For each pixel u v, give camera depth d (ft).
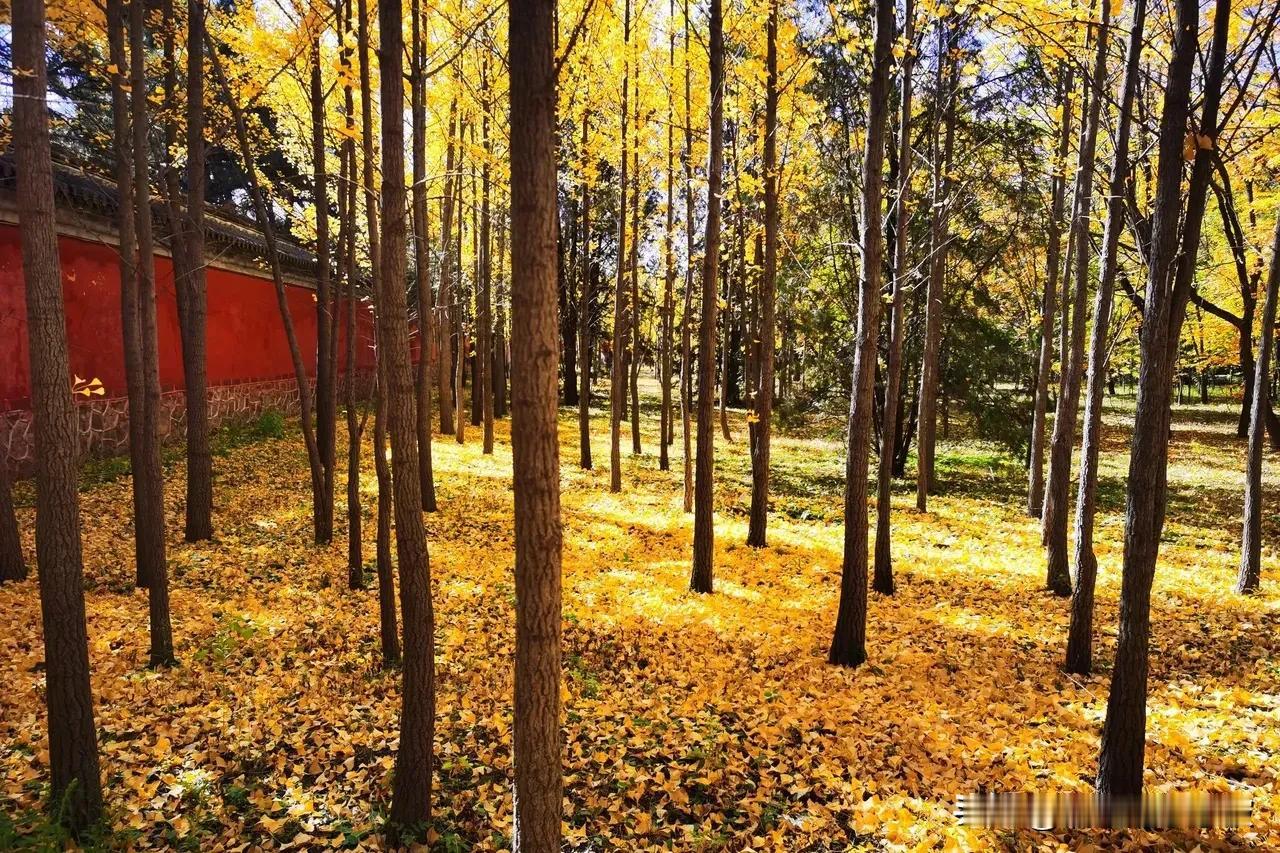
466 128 41.16
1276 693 17.81
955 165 37.32
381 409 18.48
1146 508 12.46
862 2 31.48
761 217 47.06
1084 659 20.22
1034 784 14.02
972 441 65.41
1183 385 114.11
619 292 41.96
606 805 13.98
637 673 20.21
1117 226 22.03
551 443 8.17
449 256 49.65
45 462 11.03
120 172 20.17
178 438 44.14
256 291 55.26
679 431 73.26
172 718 16.07
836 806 13.80
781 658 21.53
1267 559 31.48
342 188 25.11
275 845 12.41
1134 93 18.48
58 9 21.36
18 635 18.94
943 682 19.67
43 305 10.66
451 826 13.10
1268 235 33.55
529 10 7.37
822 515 40.50
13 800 12.51
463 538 32.12
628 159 42.50
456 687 18.71
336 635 21.16
